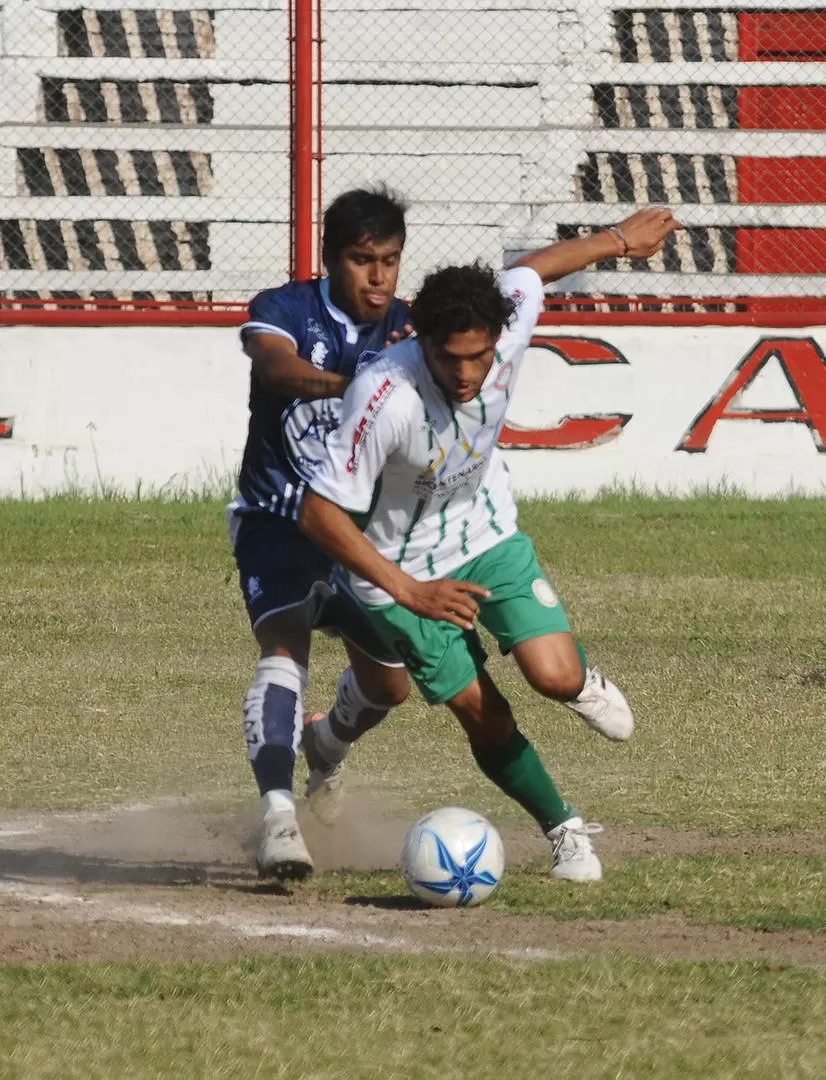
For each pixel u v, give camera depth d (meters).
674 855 19.59
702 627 36.56
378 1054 11.91
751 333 56.03
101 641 35.22
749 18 62.22
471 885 16.77
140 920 16.28
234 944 15.12
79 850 20.69
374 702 20.28
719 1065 11.69
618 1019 12.69
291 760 18.33
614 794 23.42
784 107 62.34
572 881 18.05
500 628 18.09
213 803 23.64
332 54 60.31
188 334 54.72
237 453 55.12
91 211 59.72
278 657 18.95
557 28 60.97
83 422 54.69
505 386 17.08
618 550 46.19
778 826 21.38
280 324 19.09
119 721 28.66
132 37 61.09
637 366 55.94
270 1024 12.55
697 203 61.41
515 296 17.56
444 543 17.78
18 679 31.64
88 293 59.62
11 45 60.41
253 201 60.03
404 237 19.11
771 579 42.78
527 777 18.11
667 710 29.30
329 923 16.09
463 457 17.06
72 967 14.07
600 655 33.78
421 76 60.56
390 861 20.08
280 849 17.47
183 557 44.84
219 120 60.78
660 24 61.75
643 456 56.19
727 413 56.16
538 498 55.69
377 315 19.17
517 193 60.75
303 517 16.72
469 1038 12.25
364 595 17.52
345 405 16.66
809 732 27.75
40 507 51.91
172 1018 12.69
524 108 61.09
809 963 14.32
